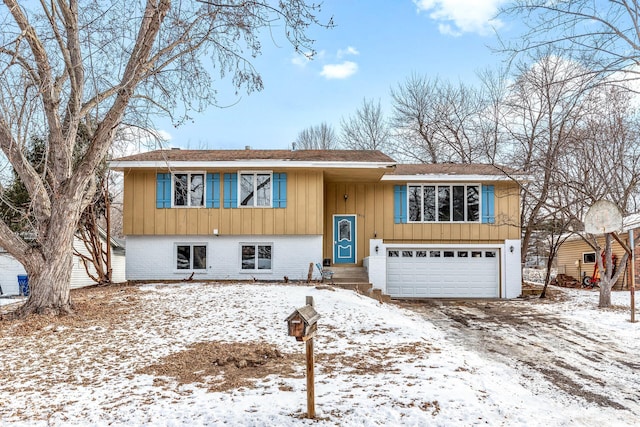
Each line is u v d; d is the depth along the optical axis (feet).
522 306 60.75
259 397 22.97
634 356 35.86
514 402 23.80
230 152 72.18
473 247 71.97
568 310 56.75
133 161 63.16
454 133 117.60
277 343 33.65
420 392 23.17
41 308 39.93
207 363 28.84
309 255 65.31
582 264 90.17
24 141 36.96
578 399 25.81
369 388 23.89
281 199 65.46
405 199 72.74
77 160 56.95
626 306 58.75
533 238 113.29
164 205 65.57
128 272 65.72
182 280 64.59
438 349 32.68
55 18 37.93
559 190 64.54
